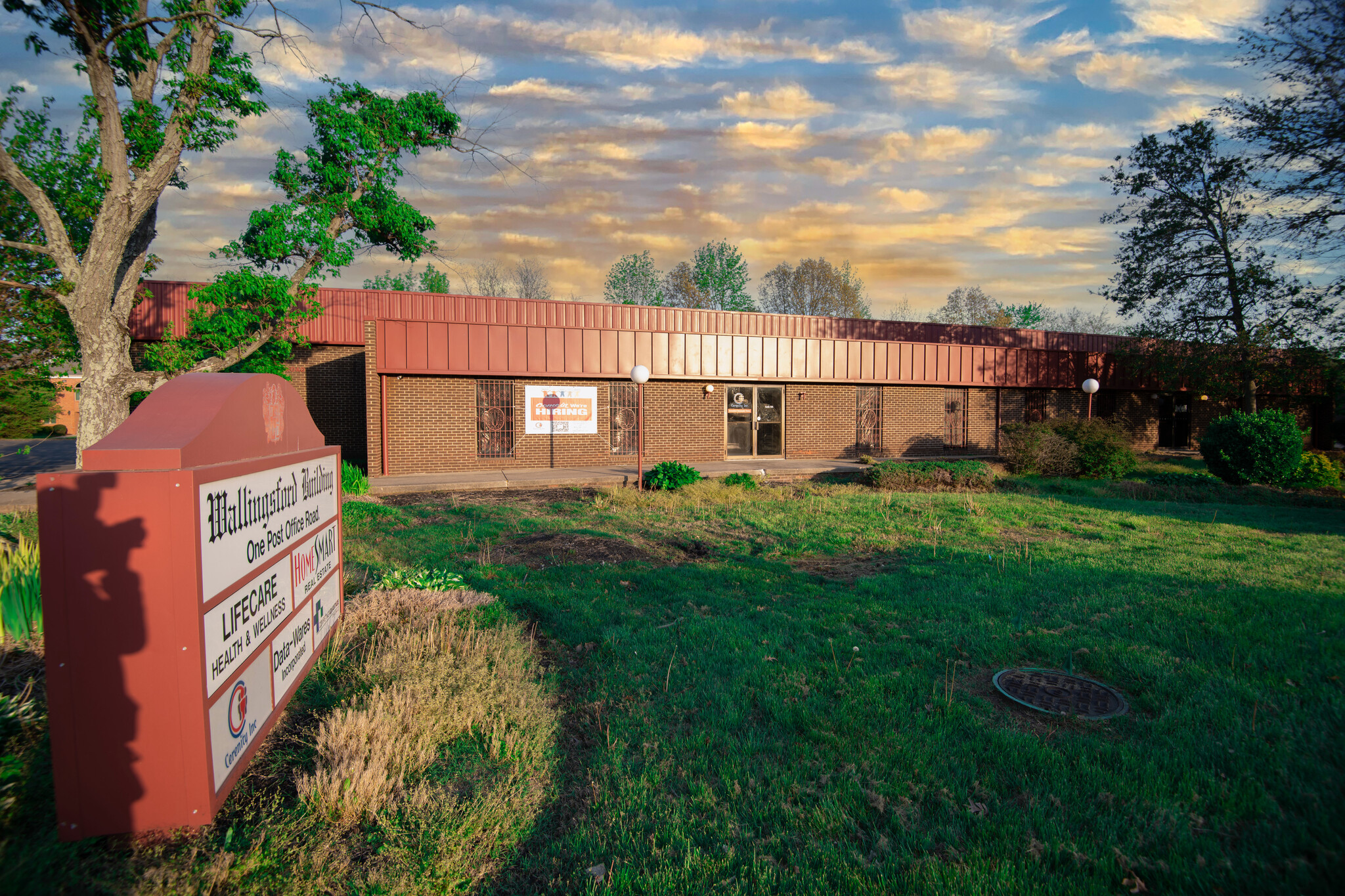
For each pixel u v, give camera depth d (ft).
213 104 40.65
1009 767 10.69
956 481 49.60
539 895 7.77
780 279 193.77
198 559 7.91
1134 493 48.70
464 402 55.16
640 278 184.96
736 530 31.89
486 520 33.88
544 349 56.39
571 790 10.11
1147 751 11.10
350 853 8.11
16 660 11.78
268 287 45.88
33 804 8.28
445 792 9.48
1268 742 11.46
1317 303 67.72
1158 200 79.30
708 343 62.13
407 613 17.21
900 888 7.97
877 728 11.84
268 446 11.19
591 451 59.52
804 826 9.17
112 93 37.68
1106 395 84.12
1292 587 21.66
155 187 39.55
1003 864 8.29
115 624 7.60
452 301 69.56
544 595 20.11
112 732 7.64
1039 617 18.42
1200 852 8.60
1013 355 75.31
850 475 56.29
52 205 38.45
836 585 22.13
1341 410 96.37
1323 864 8.14
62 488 7.45
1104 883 8.00
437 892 7.61
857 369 67.87
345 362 66.33
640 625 17.80
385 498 43.32
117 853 7.65
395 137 54.19
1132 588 21.27
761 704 12.92
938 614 18.71
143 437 8.08
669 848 8.53
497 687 12.89
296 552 12.13
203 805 7.93
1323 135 61.31
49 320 43.19
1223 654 15.42
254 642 9.89
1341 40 56.75
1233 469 54.65
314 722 11.37
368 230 57.26
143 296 52.49
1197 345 77.10
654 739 11.50
